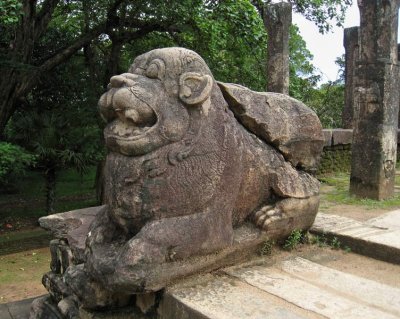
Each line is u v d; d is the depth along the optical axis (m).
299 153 2.90
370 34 4.33
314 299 2.14
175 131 2.11
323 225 3.28
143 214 2.10
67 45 8.11
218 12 7.14
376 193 4.34
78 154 7.30
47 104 9.31
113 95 2.10
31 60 7.92
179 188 2.11
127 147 2.08
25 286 4.91
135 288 2.02
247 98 2.63
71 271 2.43
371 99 4.32
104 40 9.71
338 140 6.49
